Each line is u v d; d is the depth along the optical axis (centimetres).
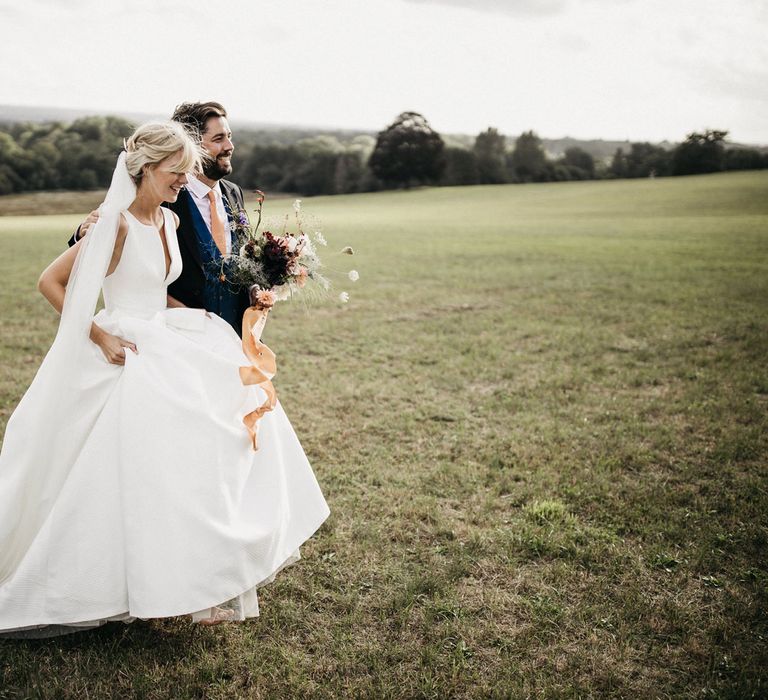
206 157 317
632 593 334
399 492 439
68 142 6812
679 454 512
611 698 270
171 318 309
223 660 283
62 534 271
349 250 344
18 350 777
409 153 7606
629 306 1112
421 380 700
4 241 2225
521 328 950
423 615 317
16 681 271
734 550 378
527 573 354
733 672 285
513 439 538
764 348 827
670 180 5978
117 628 300
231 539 277
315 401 624
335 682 274
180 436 273
